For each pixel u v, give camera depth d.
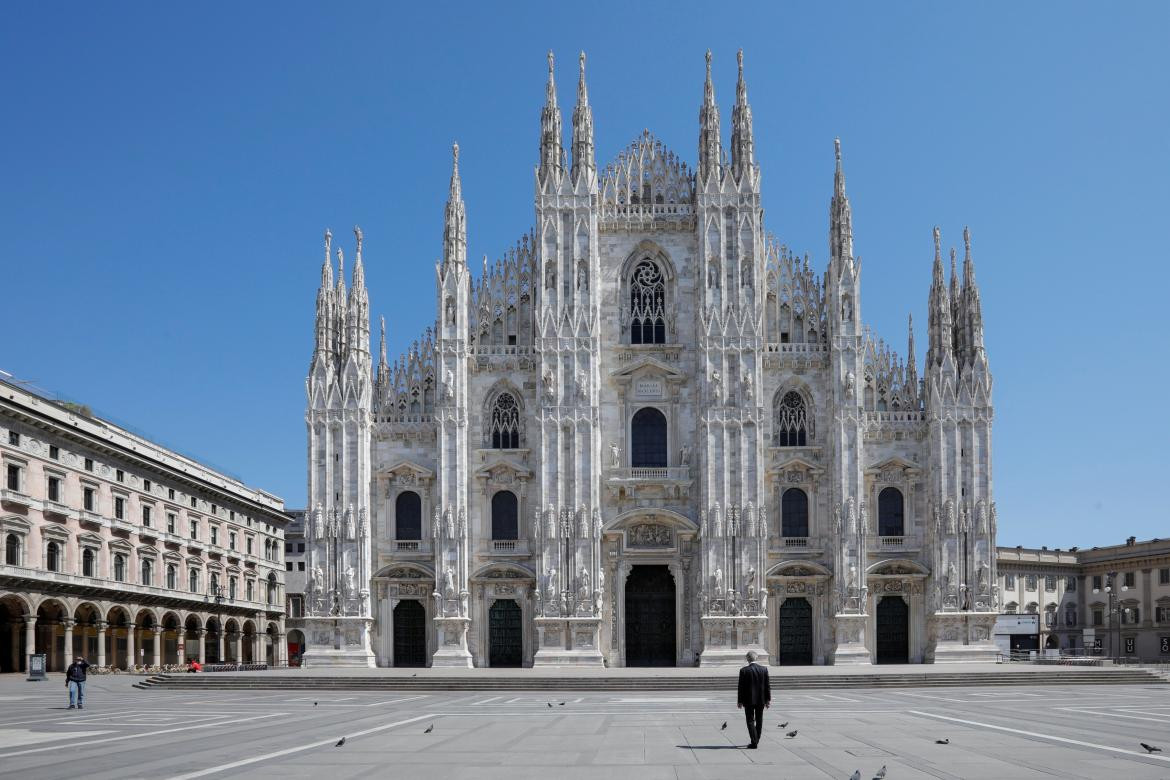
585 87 89.44
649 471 86.75
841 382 85.94
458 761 29.88
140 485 109.06
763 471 85.50
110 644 109.12
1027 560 137.75
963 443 85.62
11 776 27.02
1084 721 41.66
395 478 88.06
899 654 85.94
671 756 30.84
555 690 65.88
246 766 28.83
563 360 86.50
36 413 90.75
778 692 62.47
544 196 88.31
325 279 88.62
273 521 144.62
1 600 87.88
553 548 84.56
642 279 89.94
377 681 67.88
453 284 88.00
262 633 138.25
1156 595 131.50
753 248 87.12
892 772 27.42
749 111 89.25
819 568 85.00
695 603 85.69
